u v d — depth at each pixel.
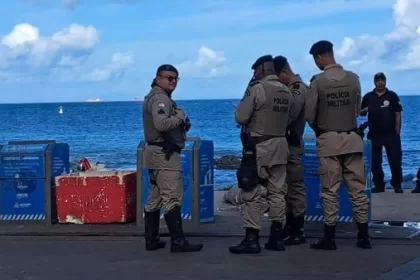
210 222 9.05
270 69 7.20
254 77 7.28
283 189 7.30
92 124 64.69
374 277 6.12
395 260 6.77
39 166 8.96
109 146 39.16
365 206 7.30
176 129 7.32
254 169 7.10
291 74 7.69
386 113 11.79
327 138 7.18
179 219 7.38
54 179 9.05
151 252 7.39
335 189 7.29
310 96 7.18
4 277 6.41
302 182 7.66
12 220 9.05
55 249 7.63
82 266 6.79
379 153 11.95
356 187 7.31
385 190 12.40
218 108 101.69
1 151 9.02
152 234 7.50
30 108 134.88
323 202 7.33
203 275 6.33
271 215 7.30
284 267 6.58
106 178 8.90
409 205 10.30
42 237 8.31
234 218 9.39
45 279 6.31
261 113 7.06
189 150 8.66
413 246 7.41
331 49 7.24
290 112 7.48
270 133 7.10
